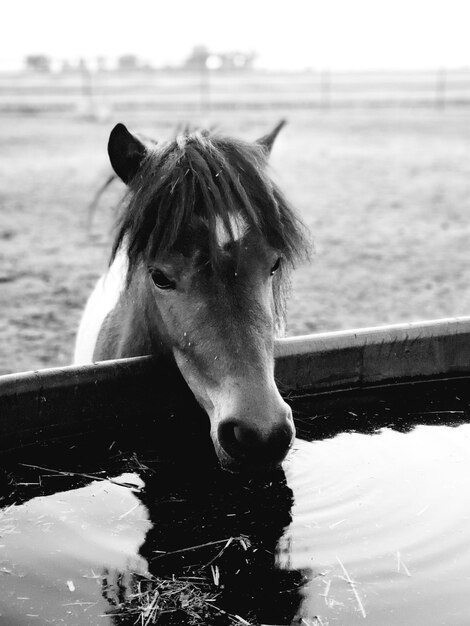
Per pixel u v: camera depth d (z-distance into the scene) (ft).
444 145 55.47
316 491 6.59
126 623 4.99
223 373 6.16
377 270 23.66
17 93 107.34
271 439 5.86
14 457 6.96
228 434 6.06
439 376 8.62
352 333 8.11
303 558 5.65
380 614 5.03
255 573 5.52
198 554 5.75
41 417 7.00
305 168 45.55
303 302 20.13
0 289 21.18
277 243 6.54
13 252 25.57
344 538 5.89
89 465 7.01
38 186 38.68
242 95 102.63
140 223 6.49
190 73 184.96
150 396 7.51
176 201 6.27
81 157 48.19
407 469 6.97
